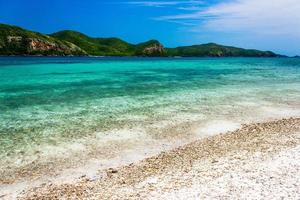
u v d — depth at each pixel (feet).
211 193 35.83
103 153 53.93
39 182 43.42
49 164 49.29
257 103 96.94
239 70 265.34
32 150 54.80
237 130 67.36
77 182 43.04
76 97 104.94
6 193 40.27
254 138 60.54
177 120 74.90
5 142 58.44
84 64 348.59
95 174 45.70
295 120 75.82
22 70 232.12
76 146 56.95
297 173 40.47
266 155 48.62
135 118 76.23
